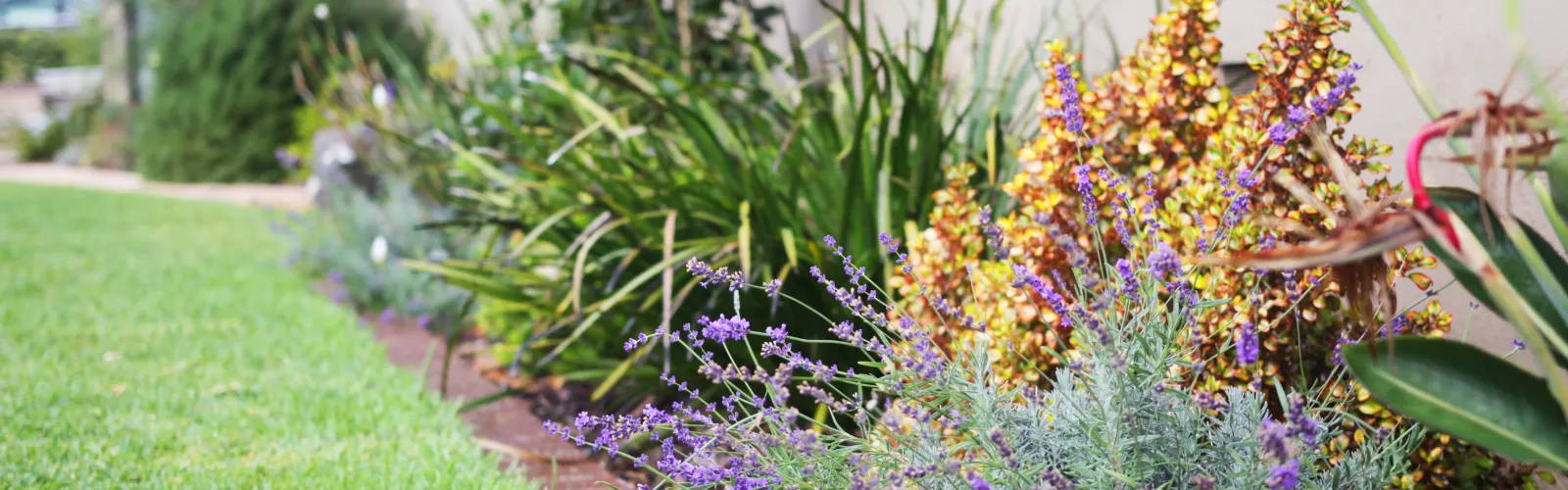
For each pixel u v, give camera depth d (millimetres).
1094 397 1981
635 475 3432
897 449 2203
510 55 5957
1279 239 2383
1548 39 2604
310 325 5633
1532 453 1670
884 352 2213
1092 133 2705
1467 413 1720
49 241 9352
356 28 14812
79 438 3703
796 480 2121
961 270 2943
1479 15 2793
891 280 3018
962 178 3082
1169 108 2678
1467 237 1620
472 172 5180
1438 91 2924
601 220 3568
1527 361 2740
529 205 4441
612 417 2271
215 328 5617
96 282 7078
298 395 4234
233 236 9820
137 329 5582
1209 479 1804
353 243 6777
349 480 3236
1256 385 2127
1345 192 2018
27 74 38562
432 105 6418
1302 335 2492
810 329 3518
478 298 4707
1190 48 2678
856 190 3410
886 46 3535
